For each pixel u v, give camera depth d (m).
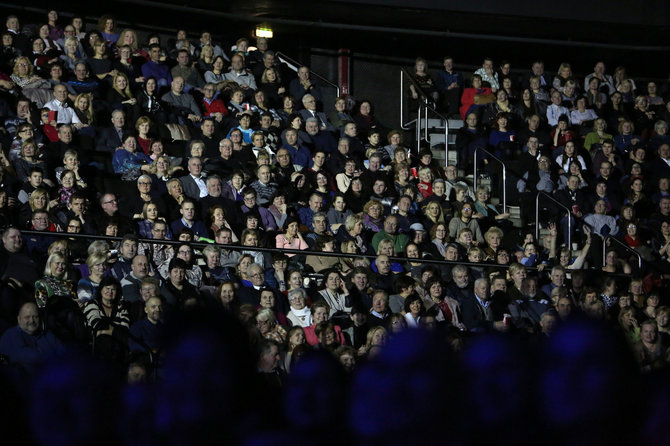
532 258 18.48
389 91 29.78
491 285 16.62
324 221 17.64
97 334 12.23
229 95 22.73
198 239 16.36
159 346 1.57
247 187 18.17
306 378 1.69
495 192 22.98
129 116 19.86
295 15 27.36
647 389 1.51
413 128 27.97
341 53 29.02
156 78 22.17
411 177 21.38
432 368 1.51
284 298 14.65
